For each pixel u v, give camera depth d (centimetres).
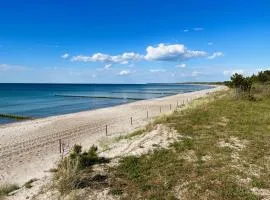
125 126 2845
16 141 2341
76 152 1302
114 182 1054
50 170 1341
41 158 1817
